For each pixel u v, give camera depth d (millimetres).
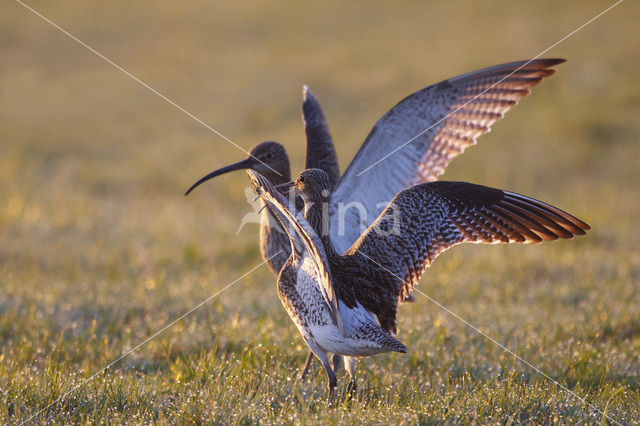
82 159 25016
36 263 14477
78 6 45438
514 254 15023
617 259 14062
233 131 27797
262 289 12797
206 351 9133
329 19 41062
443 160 9148
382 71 32719
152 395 7246
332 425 6289
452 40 35781
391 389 7723
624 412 6910
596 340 9672
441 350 9047
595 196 20156
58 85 34000
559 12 38125
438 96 8844
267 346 8875
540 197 20219
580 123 25656
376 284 7250
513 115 27500
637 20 35750
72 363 8773
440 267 14219
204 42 39062
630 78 29547
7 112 30578
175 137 27312
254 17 42281
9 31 40969
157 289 12031
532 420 6590
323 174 8414
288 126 27703
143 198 20719
